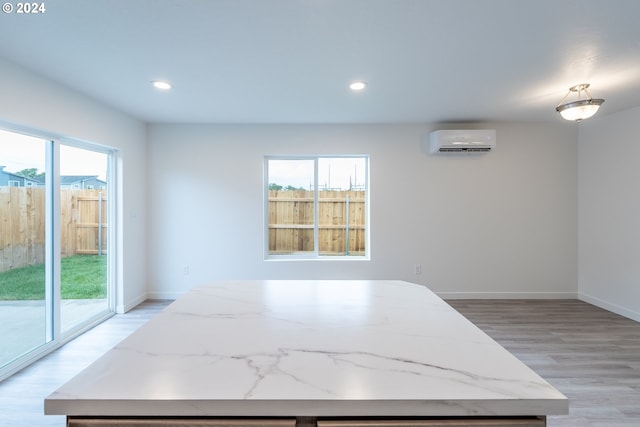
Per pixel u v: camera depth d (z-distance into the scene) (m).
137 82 2.81
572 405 2.06
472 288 4.34
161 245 4.29
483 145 4.02
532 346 2.90
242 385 0.73
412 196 4.31
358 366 0.82
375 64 2.46
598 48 2.21
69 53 2.26
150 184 4.27
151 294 4.30
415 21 1.88
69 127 2.93
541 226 4.32
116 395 0.70
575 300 4.26
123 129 3.75
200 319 1.17
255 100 3.30
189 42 2.12
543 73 2.63
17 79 2.42
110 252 3.73
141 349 0.91
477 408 0.70
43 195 2.80
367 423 0.73
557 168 4.29
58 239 2.89
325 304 1.36
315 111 3.71
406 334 1.03
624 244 3.67
